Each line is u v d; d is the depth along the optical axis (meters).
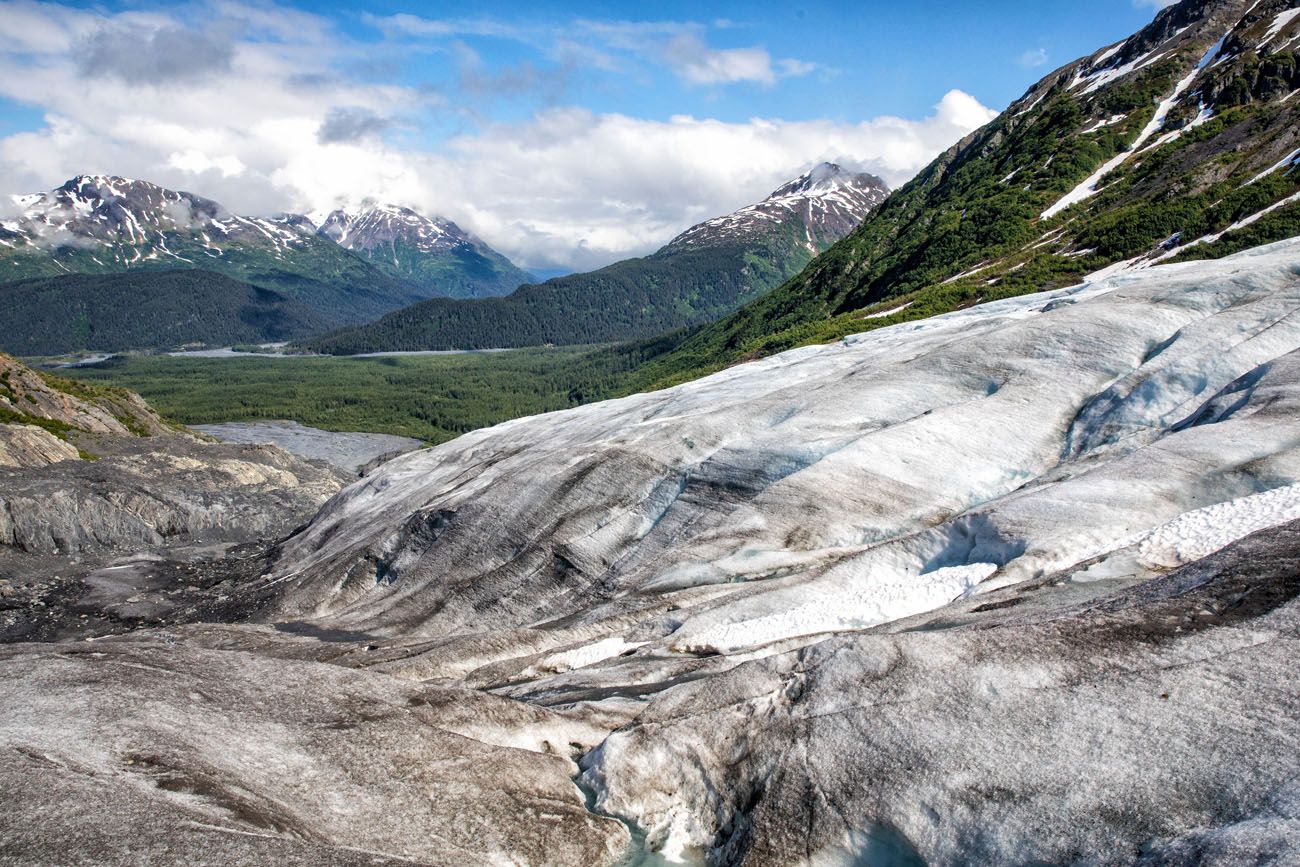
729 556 31.17
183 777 13.88
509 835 15.20
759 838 14.96
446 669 27.33
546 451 50.09
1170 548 20.00
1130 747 13.19
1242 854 10.61
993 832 13.11
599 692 21.88
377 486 61.56
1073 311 40.31
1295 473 22.30
